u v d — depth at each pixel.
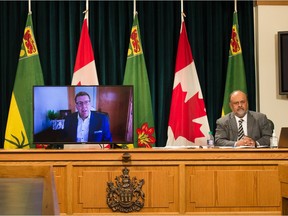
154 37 6.55
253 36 6.61
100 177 4.59
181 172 4.59
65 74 6.47
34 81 6.29
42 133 4.99
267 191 4.60
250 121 5.43
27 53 6.31
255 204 4.59
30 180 2.23
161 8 6.55
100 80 6.48
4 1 6.46
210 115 6.52
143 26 6.54
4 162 4.58
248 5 6.61
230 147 4.96
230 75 6.47
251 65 6.59
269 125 5.45
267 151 4.61
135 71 6.35
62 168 4.59
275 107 6.52
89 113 5.03
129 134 5.05
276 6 6.57
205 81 6.59
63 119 5.00
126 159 4.59
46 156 4.59
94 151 4.60
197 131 6.30
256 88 6.62
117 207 4.58
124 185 4.57
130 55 6.37
